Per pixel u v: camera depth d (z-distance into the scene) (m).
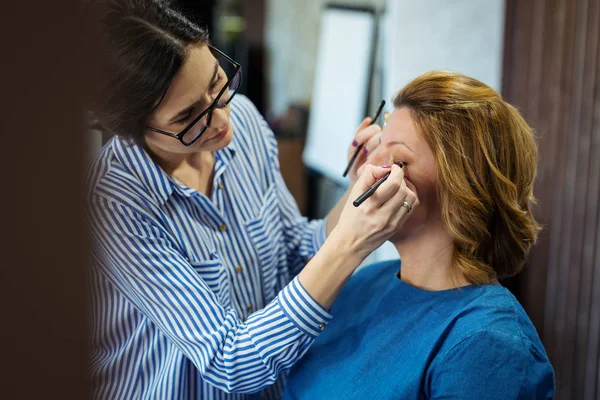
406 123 0.91
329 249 0.90
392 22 2.15
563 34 1.60
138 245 0.96
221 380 0.99
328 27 3.15
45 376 0.18
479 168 0.87
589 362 1.70
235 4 3.31
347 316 1.08
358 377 0.96
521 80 1.71
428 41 2.05
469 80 0.91
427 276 0.96
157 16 0.83
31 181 0.16
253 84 3.35
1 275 0.17
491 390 0.80
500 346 0.81
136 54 0.81
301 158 3.43
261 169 1.24
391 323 0.97
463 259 0.92
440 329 0.88
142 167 1.00
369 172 0.87
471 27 1.91
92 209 0.95
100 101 0.81
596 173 1.59
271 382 0.98
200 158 1.12
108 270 1.00
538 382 0.82
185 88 0.87
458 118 0.87
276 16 3.40
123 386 1.13
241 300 1.17
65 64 0.17
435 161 0.89
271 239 1.22
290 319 0.92
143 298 0.99
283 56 3.47
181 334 0.99
